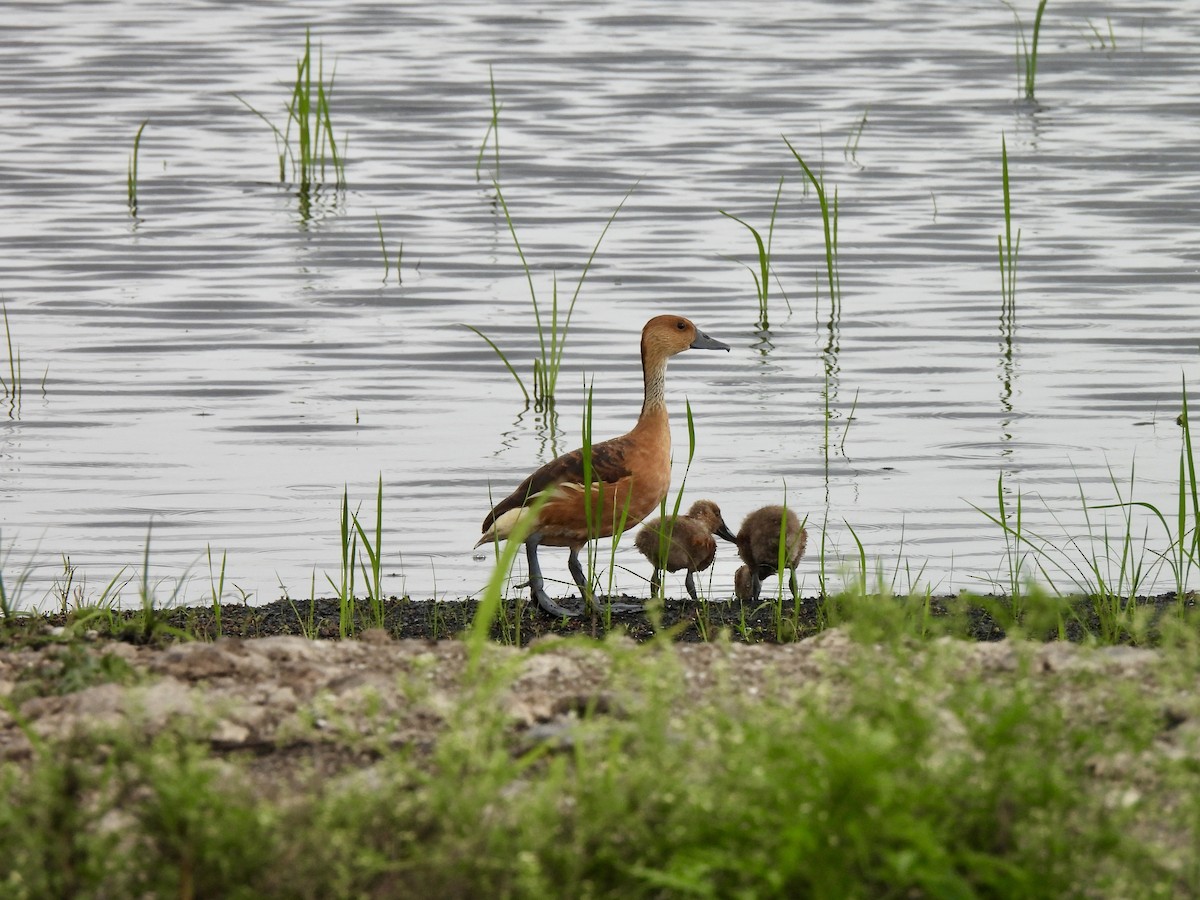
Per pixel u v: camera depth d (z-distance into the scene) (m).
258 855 5.53
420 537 14.39
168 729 7.04
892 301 22.19
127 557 13.86
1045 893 5.42
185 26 40.66
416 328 21.12
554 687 7.99
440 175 28.95
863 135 31.34
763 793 5.63
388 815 5.73
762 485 15.55
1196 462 16.06
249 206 27.05
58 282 22.94
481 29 40.41
